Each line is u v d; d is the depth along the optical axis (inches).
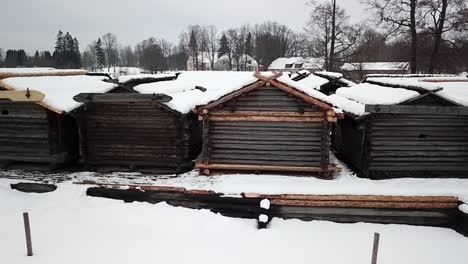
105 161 512.7
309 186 445.1
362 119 469.1
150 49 3590.1
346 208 429.1
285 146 476.7
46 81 546.3
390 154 477.1
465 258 356.8
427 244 385.4
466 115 467.2
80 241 362.3
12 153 515.2
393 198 422.3
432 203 424.8
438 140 476.4
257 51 3213.6
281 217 436.1
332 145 676.1
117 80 493.4
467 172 483.2
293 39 3366.1
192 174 496.1
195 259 340.5
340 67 1582.2
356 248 372.8
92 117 503.2
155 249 354.0
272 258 348.5
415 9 1144.2
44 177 489.7
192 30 3373.5
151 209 431.8
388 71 1892.2
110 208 430.3
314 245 376.8
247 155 483.2
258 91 469.1
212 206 440.5
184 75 901.8
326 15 1537.9
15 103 498.0
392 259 352.8
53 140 510.3
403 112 445.7
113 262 329.1
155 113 493.0
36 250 342.0
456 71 1154.0
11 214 414.0
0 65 3927.2
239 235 390.9
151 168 512.1
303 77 1055.6
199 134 604.7
